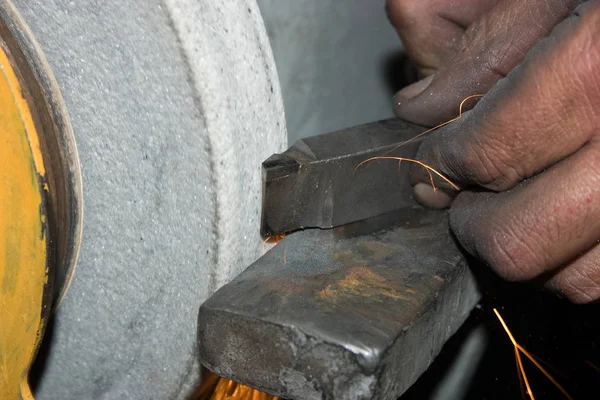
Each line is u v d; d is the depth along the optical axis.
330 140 1.00
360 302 0.82
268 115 0.94
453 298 0.93
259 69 0.91
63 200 0.90
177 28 0.78
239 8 0.89
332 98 1.38
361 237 1.00
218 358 0.82
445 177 1.00
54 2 0.85
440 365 1.52
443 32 1.22
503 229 0.90
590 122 0.81
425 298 0.84
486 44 1.03
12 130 0.80
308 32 1.29
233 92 0.86
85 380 1.07
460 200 1.01
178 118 0.84
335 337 0.73
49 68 0.90
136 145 0.90
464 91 1.06
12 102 0.79
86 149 0.94
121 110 0.89
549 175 0.87
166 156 0.88
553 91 0.81
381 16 1.40
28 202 0.82
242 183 0.89
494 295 1.41
